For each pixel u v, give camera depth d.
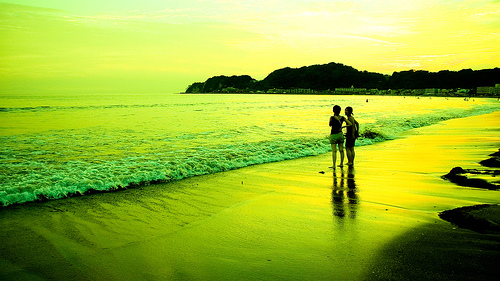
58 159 8.85
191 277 3.10
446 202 5.29
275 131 15.77
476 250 3.42
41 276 3.15
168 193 6.17
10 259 3.49
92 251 3.69
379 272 3.04
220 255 3.55
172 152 10.04
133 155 9.51
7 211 5.08
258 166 8.84
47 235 4.15
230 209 5.18
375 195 5.85
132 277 3.12
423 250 3.46
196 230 4.30
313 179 7.26
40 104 41.16
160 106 40.69
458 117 26.50
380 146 12.35
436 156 9.78
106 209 5.21
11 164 8.12
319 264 3.27
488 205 4.79
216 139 12.89
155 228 4.39
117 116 24.30
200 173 7.87
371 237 3.91
